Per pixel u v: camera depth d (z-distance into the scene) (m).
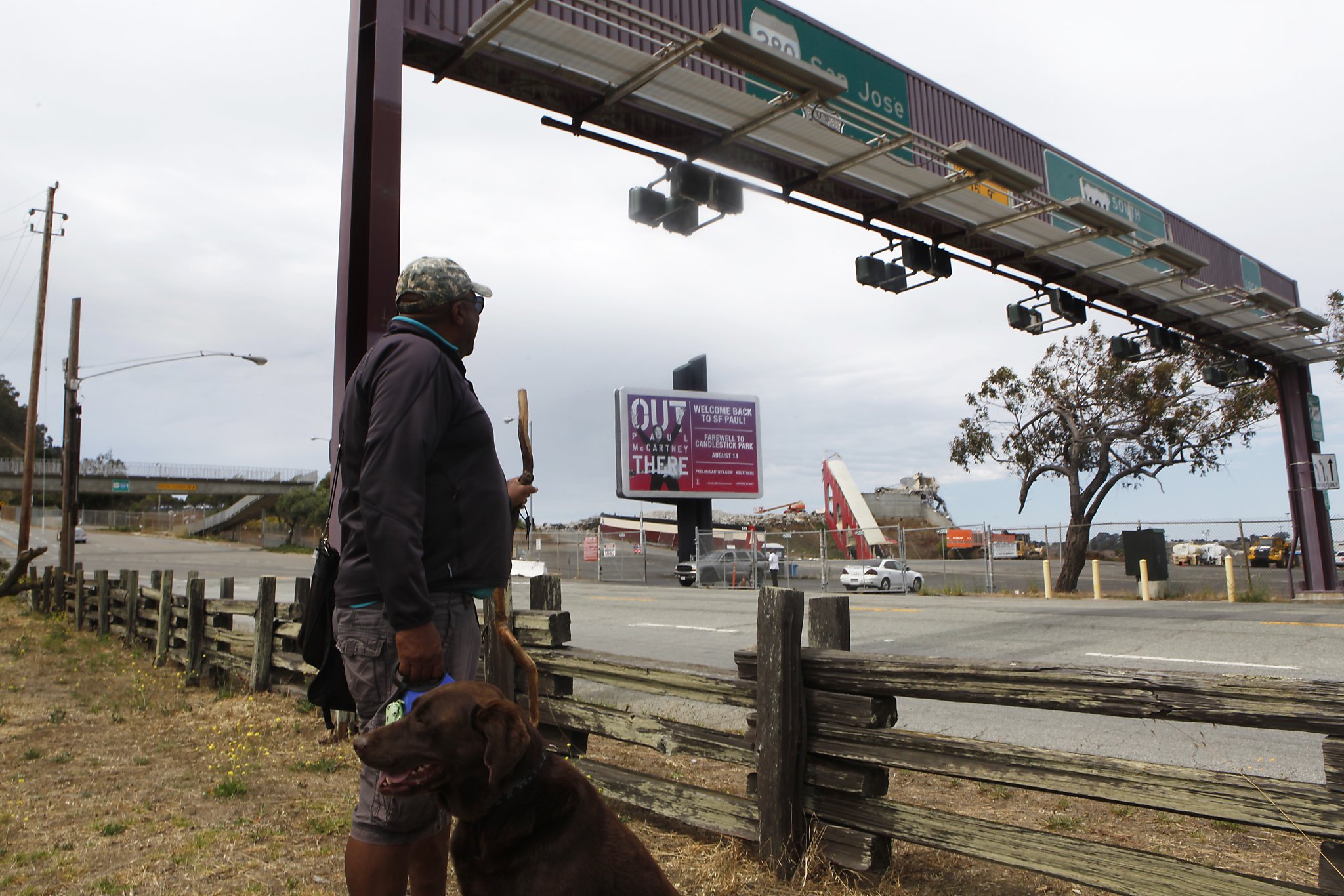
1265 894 2.45
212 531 89.81
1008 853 2.99
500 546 2.55
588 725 4.40
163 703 7.39
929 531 28.30
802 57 10.48
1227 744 5.72
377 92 6.57
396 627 2.20
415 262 2.60
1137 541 21.94
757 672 3.65
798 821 3.53
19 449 103.19
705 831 4.07
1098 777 2.75
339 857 3.71
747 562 31.95
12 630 14.14
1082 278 14.88
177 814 4.33
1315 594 19.94
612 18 8.63
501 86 8.73
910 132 9.91
